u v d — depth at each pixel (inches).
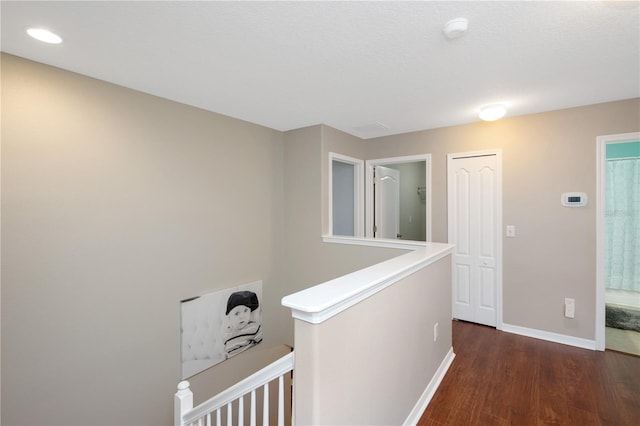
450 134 143.5
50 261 80.6
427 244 111.2
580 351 111.8
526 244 125.7
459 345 117.8
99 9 57.1
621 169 179.8
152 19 60.6
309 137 143.6
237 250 130.7
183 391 71.7
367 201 172.4
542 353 110.6
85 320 86.9
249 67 82.2
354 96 104.5
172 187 107.5
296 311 46.6
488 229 135.1
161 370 104.1
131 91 96.4
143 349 99.6
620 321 140.9
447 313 105.5
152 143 101.9
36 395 78.6
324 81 91.7
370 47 71.8
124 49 72.6
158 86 95.0
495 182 132.6
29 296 77.4
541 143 122.0
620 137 107.1
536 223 123.3
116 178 93.1
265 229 143.8
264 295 142.5
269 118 130.7
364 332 56.5
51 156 80.4
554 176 119.4
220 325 122.6
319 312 43.8
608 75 87.1
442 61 78.8
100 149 89.7
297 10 57.9
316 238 142.2
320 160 140.3
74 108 84.6
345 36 67.2
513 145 128.0
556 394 86.4
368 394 57.9
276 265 149.6
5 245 73.9
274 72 85.4
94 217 88.5
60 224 82.2
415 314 78.9
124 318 95.1
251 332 135.6
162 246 104.7
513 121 128.0
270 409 135.7
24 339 76.7
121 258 94.3
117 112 93.3
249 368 134.4
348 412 52.0
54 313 81.4
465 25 61.1
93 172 88.3
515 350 113.2
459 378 95.3
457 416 78.2
